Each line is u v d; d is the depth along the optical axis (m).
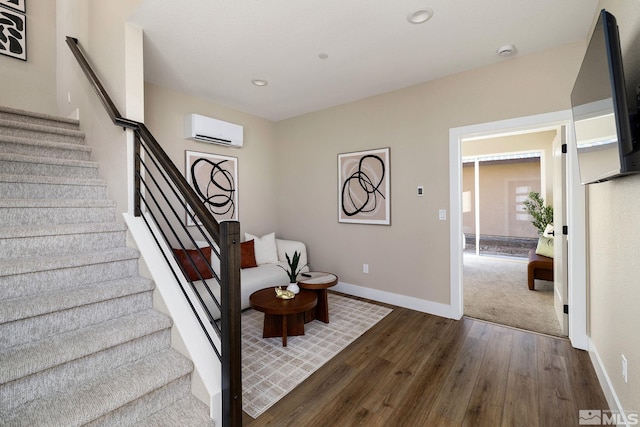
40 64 3.38
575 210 2.38
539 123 2.53
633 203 1.40
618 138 1.15
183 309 1.74
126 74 2.16
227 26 2.19
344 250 3.91
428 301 3.20
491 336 2.63
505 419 1.64
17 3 3.23
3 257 1.56
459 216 3.01
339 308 3.36
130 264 1.91
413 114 3.26
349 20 2.11
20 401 1.19
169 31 2.25
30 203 1.80
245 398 1.83
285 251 4.10
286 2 1.93
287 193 4.56
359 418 1.66
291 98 3.66
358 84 3.23
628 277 1.46
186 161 3.49
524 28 2.21
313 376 2.05
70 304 1.45
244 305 3.21
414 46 2.46
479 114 2.83
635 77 1.28
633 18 1.31
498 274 4.95
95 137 2.51
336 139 3.95
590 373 2.04
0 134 2.25
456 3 1.93
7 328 1.29
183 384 1.52
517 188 6.41
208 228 1.41
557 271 2.96
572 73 2.39
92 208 2.09
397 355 2.32
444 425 1.60
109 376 1.40
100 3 2.45
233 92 3.46
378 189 3.55
